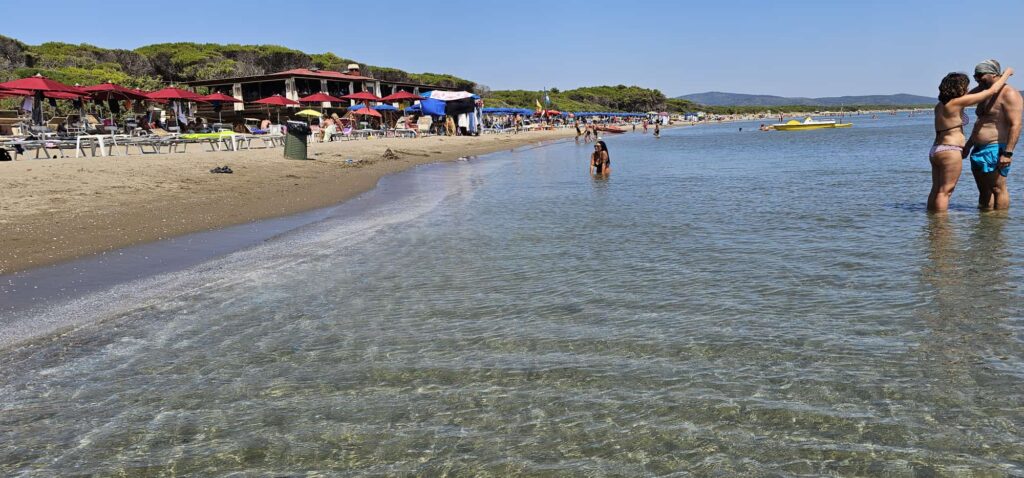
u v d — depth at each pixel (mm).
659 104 167625
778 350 4270
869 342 4367
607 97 154875
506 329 4859
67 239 8445
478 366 4145
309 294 5992
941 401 3469
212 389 3893
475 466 2971
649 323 4914
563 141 50938
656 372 3969
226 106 46375
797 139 49156
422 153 30250
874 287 5719
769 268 6559
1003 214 9336
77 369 4246
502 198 13289
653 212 10812
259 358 4383
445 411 3527
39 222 9320
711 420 3340
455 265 7090
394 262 7309
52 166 14672
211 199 12445
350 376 4035
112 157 18266
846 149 32062
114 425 3461
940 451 2984
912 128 70500
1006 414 3301
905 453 2975
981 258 6645
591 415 3432
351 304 5641
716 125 122625
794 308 5180
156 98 27906
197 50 74250
